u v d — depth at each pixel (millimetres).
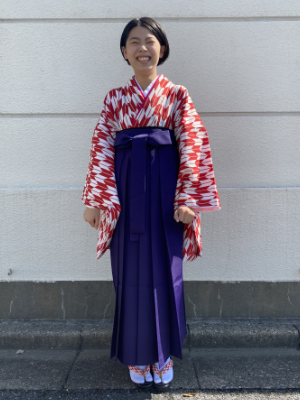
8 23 2021
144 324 1565
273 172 2107
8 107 2064
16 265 2137
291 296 2137
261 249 2127
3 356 1941
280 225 2113
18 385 1693
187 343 2004
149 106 1540
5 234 2119
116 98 1609
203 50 2033
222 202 2096
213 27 2020
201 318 2141
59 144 2092
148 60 1542
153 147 1553
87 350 2006
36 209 2105
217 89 2055
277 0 2006
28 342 2000
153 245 1547
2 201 2102
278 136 2088
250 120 2078
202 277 2139
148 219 1546
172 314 1602
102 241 1586
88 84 2057
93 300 2141
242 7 2008
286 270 2137
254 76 2051
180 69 2039
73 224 2113
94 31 2023
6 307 2141
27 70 2045
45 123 2080
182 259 1671
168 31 2018
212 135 2084
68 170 2104
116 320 1637
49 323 2107
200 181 1566
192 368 1822
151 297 1567
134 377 1662
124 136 1563
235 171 2104
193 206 1519
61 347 2006
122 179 1575
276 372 1790
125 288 1582
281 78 2053
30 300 2143
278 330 2010
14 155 2096
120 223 1578
